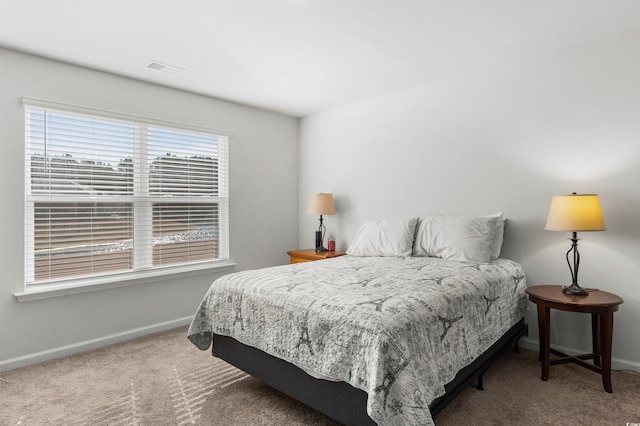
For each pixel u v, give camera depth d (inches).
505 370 96.0
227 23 88.1
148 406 78.8
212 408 78.0
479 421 72.5
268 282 83.7
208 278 144.0
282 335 72.2
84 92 112.6
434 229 119.2
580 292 90.4
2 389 86.7
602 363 84.3
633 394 82.5
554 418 73.4
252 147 159.9
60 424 72.2
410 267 99.3
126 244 123.0
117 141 120.6
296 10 83.0
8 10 80.9
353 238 157.9
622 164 95.4
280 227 171.0
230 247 151.8
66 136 109.9
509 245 115.0
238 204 154.9
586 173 101.0
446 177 129.0
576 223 88.0
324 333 64.6
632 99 93.7
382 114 146.6
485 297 84.1
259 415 75.4
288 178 174.6
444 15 85.8
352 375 59.1
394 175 143.6
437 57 109.8
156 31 91.7
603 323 85.7
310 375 67.9
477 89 121.1
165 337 122.8
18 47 99.0
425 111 134.0
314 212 153.8
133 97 123.3
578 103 102.0
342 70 119.3
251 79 126.2
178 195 136.5
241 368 83.8
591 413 75.2
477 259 105.7
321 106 160.6
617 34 95.7
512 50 105.1
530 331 110.9
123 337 119.5
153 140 129.4
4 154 98.6
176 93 134.7
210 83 129.8
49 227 107.0
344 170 160.4
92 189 115.2
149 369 97.7
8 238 99.2
